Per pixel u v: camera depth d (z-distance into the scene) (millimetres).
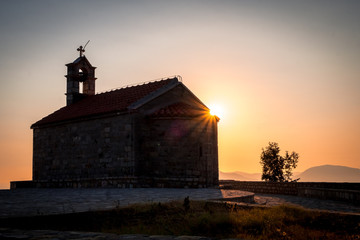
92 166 30281
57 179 33469
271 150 44281
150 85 32219
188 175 27141
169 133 27672
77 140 32000
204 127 28266
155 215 12320
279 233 9883
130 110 27609
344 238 9477
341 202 21344
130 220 11719
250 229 10484
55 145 34250
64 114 35312
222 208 13445
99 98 35812
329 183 27219
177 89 31375
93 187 28812
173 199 16516
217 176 29219
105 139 29516
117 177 27250
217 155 29531
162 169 27453
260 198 24156
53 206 13789
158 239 7672
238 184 33719
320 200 23016
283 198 24969
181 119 27656
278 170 43562
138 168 27750
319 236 9641
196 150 27500
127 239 7680
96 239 7699
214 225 10750
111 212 12359
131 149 27547
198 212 12680
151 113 28859
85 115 30906
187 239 7664
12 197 18469
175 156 27406
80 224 11195
